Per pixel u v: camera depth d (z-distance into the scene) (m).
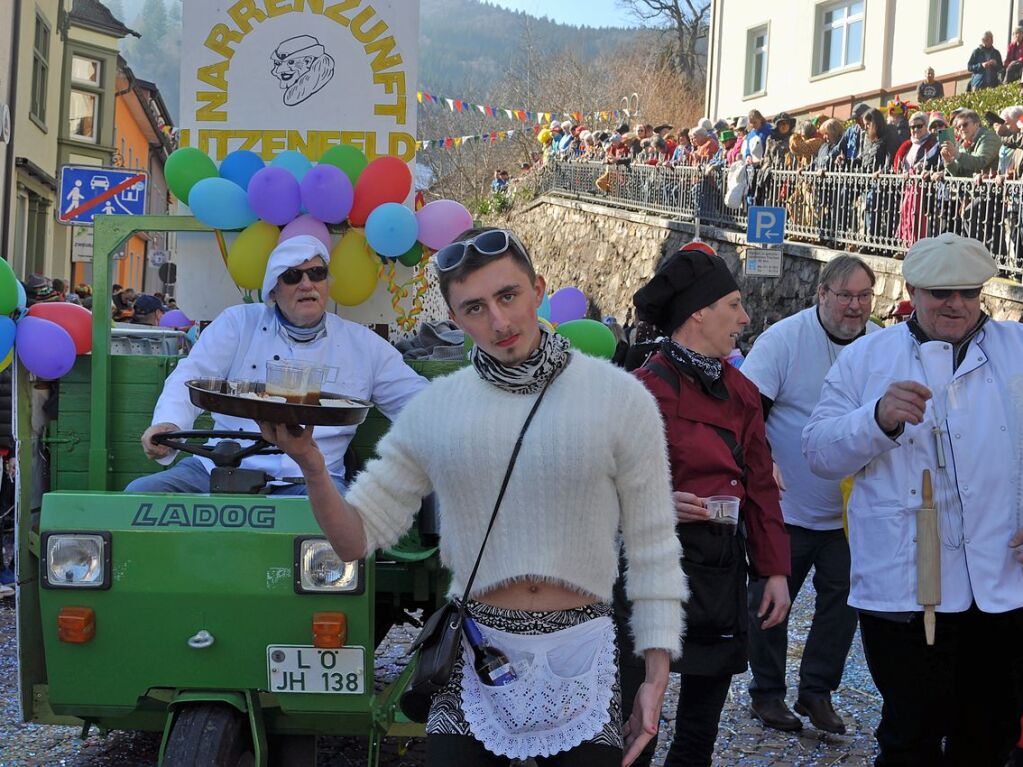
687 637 3.65
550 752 2.62
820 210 16.50
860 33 25.31
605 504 2.67
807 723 5.54
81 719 4.20
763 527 3.86
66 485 4.64
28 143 24.61
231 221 4.98
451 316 2.66
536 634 2.65
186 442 4.02
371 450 4.78
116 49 32.41
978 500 3.75
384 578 4.65
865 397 3.95
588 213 26.78
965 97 19.67
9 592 7.70
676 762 3.86
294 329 4.64
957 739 3.97
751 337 16.12
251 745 3.99
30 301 9.05
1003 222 12.51
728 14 29.86
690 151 21.98
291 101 6.20
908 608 3.75
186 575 3.74
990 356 3.86
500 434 2.61
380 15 6.16
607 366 2.71
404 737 4.31
